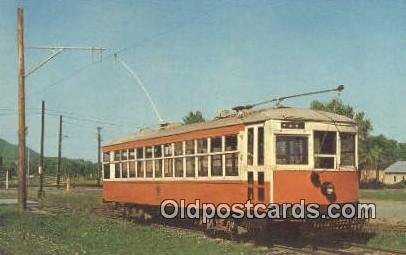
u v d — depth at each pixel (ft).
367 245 54.75
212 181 60.59
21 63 96.63
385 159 484.74
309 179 53.21
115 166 85.92
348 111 184.75
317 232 53.31
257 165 54.13
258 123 54.24
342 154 55.16
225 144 58.70
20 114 96.94
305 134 53.67
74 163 405.39
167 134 70.13
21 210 95.96
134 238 58.34
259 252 49.65
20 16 96.53
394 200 155.63
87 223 74.64
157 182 72.43
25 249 50.06
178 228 70.64
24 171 97.55
